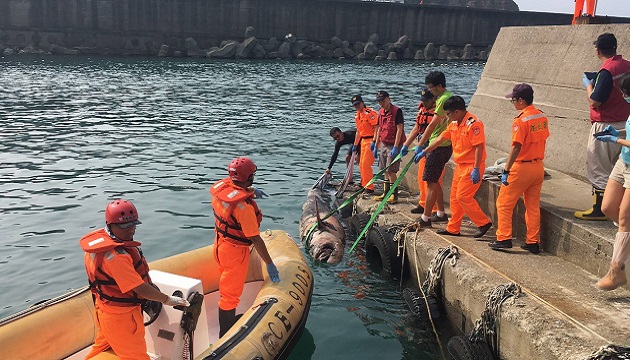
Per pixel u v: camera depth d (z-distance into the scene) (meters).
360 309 6.54
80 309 4.99
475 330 5.32
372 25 56.28
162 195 10.61
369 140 9.57
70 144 14.87
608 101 5.68
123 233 3.98
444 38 59.16
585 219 5.88
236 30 50.91
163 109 21.39
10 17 44.91
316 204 8.40
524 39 9.84
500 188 6.43
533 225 6.05
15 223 9.00
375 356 5.61
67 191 10.74
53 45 45.69
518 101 5.75
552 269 5.68
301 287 5.80
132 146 14.79
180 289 4.52
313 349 5.71
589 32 8.41
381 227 7.62
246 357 4.62
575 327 4.46
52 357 4.70
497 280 5.43
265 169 12.72
